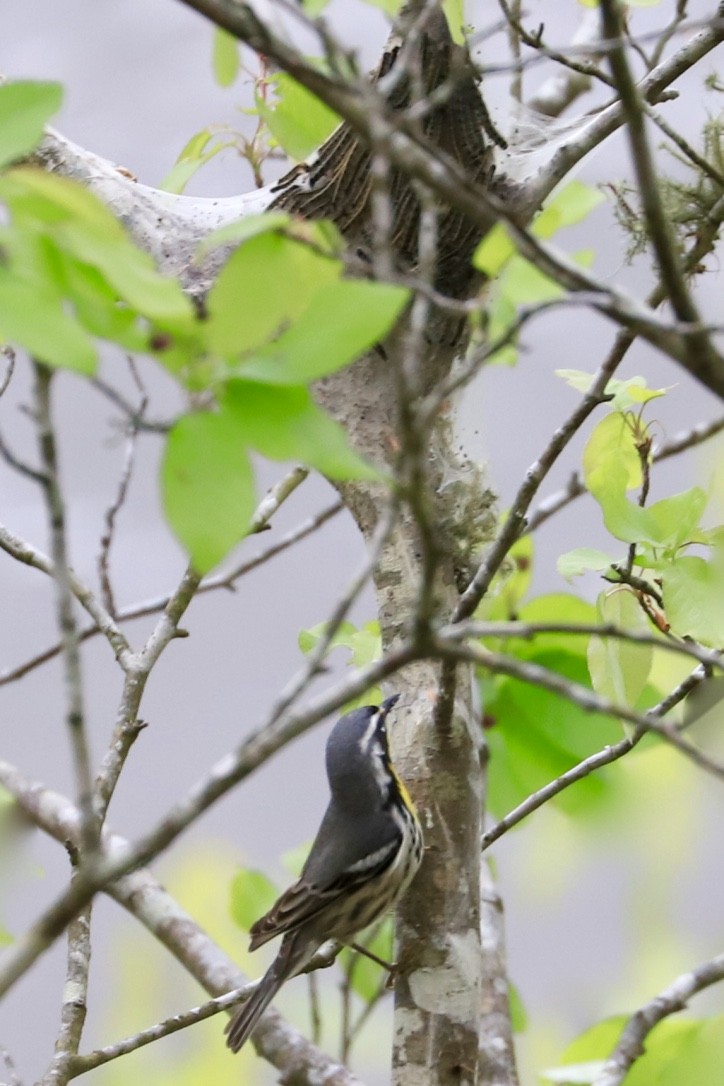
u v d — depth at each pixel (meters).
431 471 8.02
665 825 10.67
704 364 4.66
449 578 7.91
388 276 4.31
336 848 8.38
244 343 4.00
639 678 7.57
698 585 7.46
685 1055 8.71
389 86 5.03
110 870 3.86
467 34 7.23
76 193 3.91
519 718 9.86
